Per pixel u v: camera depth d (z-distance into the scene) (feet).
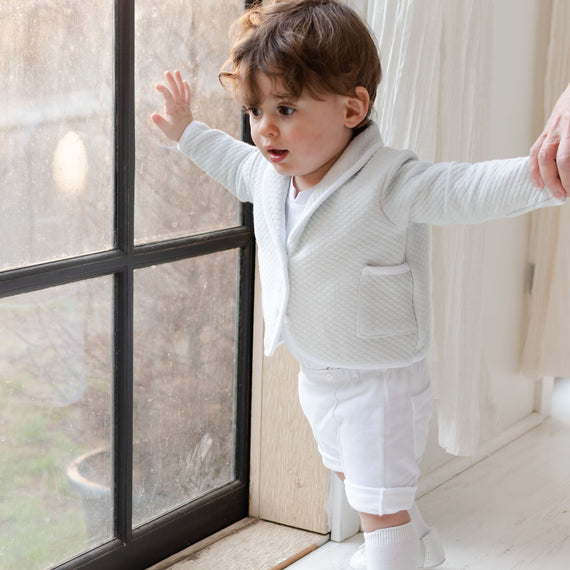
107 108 4.95
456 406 6.37
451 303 6.25
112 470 5.42
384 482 4.79
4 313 4.65
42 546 5.12
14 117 4.52
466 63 5.99
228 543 6.07
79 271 4.91
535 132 7.96
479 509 6.75
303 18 4.30
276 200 4.74
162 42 5.22
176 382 5.77
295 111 4.31
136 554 5.61
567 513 6.71
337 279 4.56
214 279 5.86
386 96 5.49
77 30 4.72
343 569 5.83
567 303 7.82
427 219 4.37
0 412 4.75
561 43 7.55
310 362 4.88
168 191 5.43
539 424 8.43
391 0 5.36
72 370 5.06
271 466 6.31
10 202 4.57
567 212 7.66
